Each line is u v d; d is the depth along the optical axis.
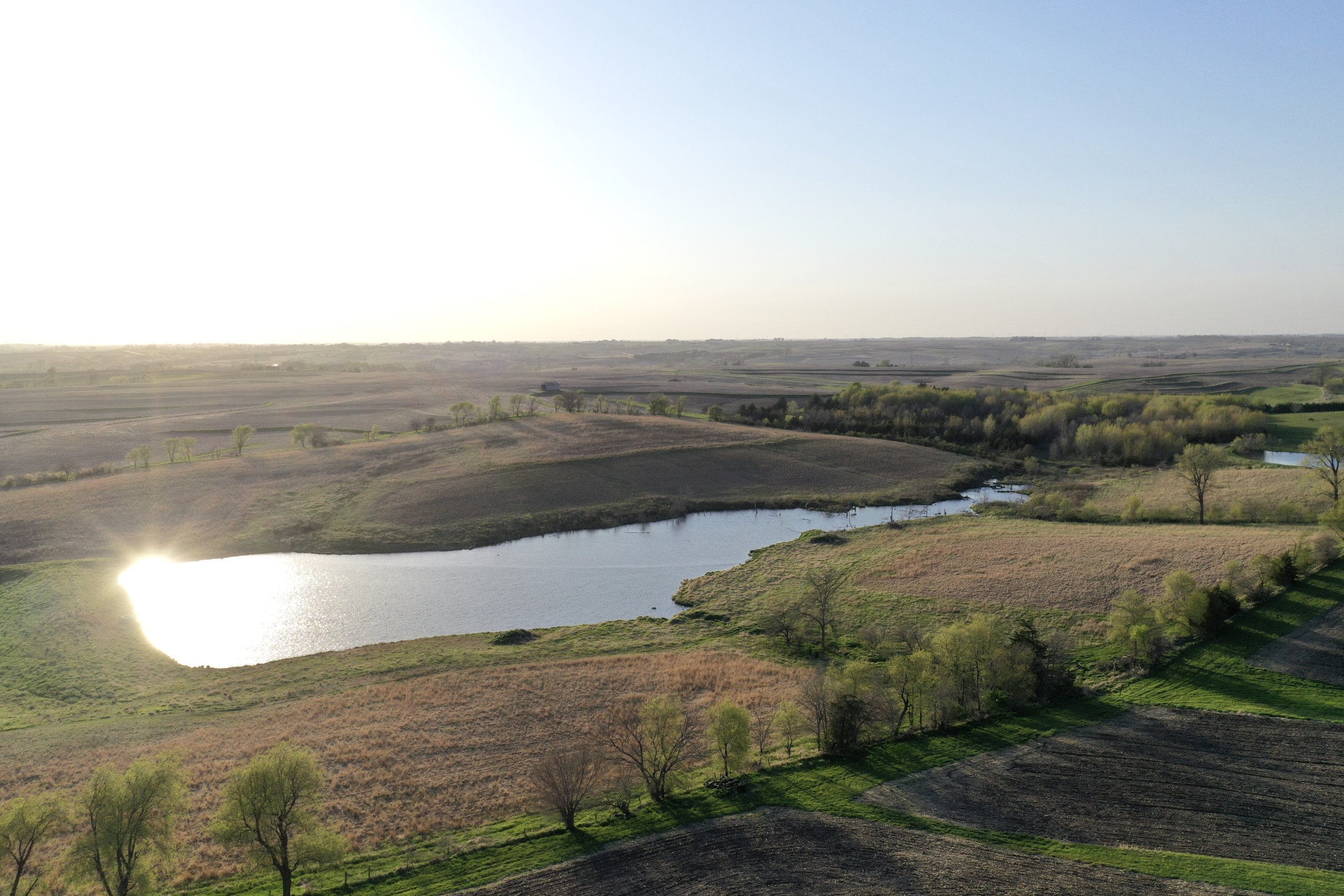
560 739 43.59
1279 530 75.94
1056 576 67.19
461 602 71.12
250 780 30.06
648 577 77.31
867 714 40.09
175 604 70.44
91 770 40.75
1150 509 90.31
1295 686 43.06
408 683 52.00
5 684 54.28
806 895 28.36
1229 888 27.42
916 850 30.81
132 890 30.19
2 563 80.69
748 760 39.53
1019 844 30.95
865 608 63.97
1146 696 43.88
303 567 81.00
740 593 70.19
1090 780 35.38
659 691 49.81
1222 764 36.09
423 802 37.34
